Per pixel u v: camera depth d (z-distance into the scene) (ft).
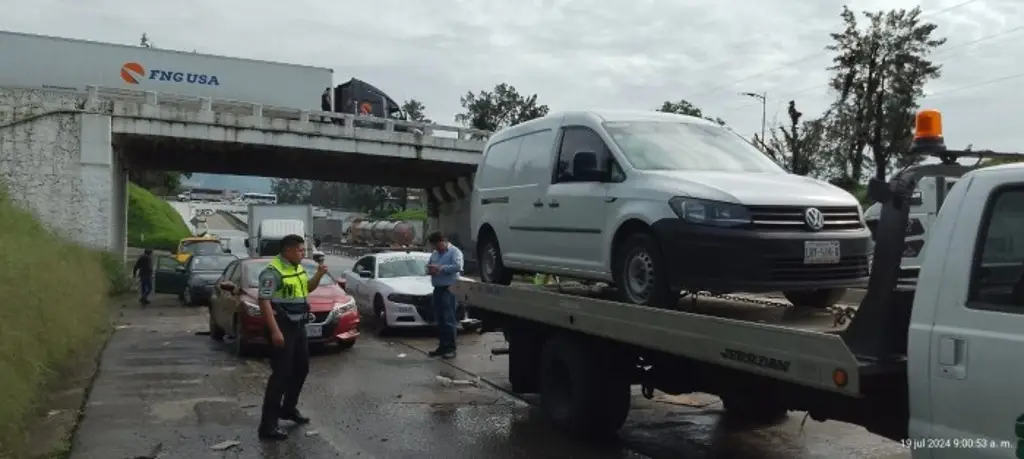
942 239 12.78
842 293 20.61
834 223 19.08
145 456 21.67
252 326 38.70
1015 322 11.37
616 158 22.25
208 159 107.34
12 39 89.76
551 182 24.88
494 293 27.37
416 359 39.22
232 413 26.96
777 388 17.52
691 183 19.80
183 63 95.86
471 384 32.48
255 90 99.14
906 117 127.75
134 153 101.81
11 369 22.65
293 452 22.40
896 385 13.46
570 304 22.48
